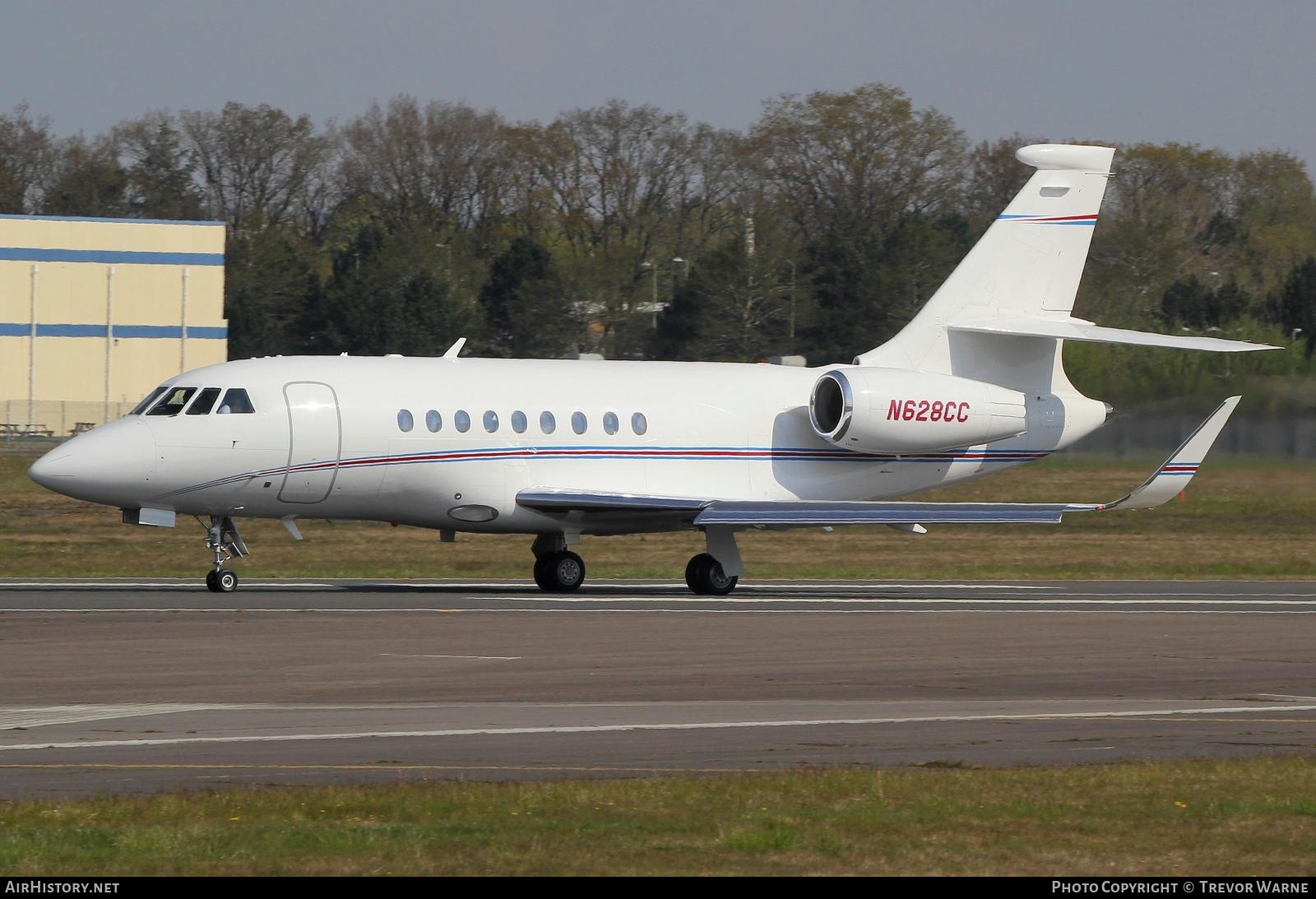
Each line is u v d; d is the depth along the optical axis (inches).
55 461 3875.5
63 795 1736.0
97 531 5969.5
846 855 1499.8
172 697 2417.6
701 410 4495.6
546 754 2025.1
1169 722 2364.7
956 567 5541.3
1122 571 5487.2
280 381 4055.1
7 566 4877.0
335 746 2054.6
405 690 2534.5
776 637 3326.8
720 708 2423.7
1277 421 6717.5
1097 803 1750.7
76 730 2145.7
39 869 1406.3
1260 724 2364.7
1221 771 1950.1
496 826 1581.0
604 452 4347.9
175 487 3954.2
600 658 2940.5
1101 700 2591.0
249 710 2326.5
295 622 3361.2
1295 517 7012.8
